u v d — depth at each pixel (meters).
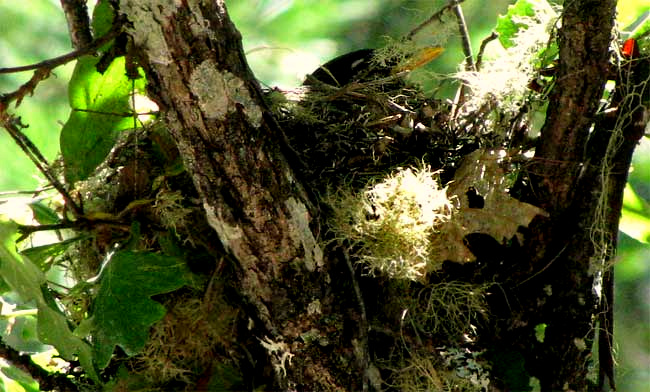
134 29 0.79
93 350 0.83
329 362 0.84
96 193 0.90
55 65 0.80
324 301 0.84
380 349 0.87
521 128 0.91
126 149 0.90
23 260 0.83
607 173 0.88
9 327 0.90
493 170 0.88
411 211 0.85
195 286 0.87
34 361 0.92
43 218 0.90
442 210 0.86
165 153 0.88
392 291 0.88
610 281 0.90
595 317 0.90
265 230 0.82
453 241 0.87
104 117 0.90
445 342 0.88
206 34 0.79
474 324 0.90
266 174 0.81
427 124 0.92
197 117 0.80
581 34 0.85
